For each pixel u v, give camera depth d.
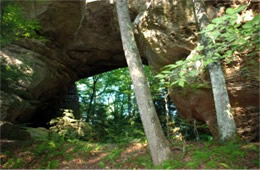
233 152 6.88
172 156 7.25
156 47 11.21
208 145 7.90
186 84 9.98
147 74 14.98
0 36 10.30
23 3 15.51
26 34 14.35
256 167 6.32
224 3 9.87
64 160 8.89
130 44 7.73
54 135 11.08
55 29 16.23
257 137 9.25
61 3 15.30
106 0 14.49
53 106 19.84
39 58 15.55
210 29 4.08
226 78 9.50
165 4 10.81
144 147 8.88
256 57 8.59
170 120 13.57
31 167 8.73
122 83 25.30
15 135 11.90
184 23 10.38
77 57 17.83
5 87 12.52
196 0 8.77
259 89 9.12
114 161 8.19
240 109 9.54
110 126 15.22
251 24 3.80
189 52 10.36
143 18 11.70
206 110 10.28
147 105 7.41
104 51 17.36
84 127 12.19
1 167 8.72
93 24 15.72
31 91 14.48
